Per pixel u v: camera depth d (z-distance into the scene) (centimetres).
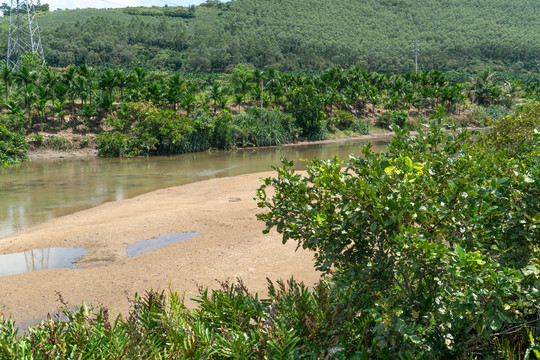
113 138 3228
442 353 371
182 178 2269
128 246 1095
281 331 362
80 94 3606
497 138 866
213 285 829
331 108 5125
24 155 2931
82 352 354
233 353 353
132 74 3925
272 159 3117
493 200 374
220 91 4162
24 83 3712
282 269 906
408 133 485
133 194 1844
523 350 382
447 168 425
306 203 434
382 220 358
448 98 5859
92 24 19238
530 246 373
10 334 387
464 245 370
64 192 1884
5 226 1336
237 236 1148
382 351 353
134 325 396
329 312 405
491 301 304
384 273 376
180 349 365
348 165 429
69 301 773
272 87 4806
